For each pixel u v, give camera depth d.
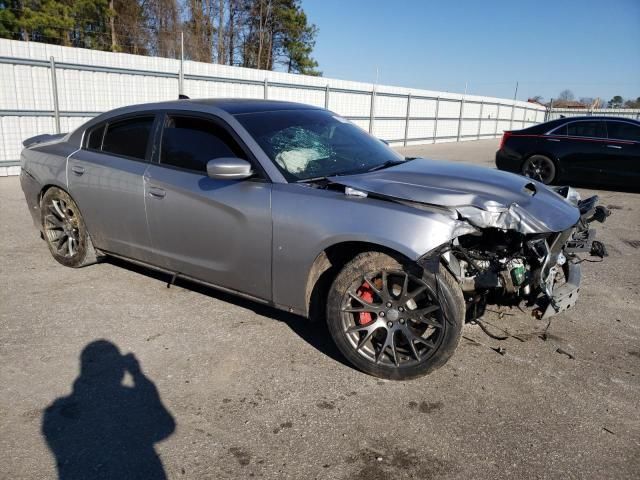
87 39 32.56
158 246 4.13
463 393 3.09
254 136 3.66
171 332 3.78
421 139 24.98
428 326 3.35
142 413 2.85
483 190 3.19
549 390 3.15
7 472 2.39
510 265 3.25
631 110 33.78
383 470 2.45
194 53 38.38
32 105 11.36
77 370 3.26
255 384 3.15
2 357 3.39
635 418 2.89
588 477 2.43
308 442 2.64
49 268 5.06
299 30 45.22
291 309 3.49
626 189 11.11
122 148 4.40
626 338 3.89
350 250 3.35
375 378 3.24
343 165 3.81
